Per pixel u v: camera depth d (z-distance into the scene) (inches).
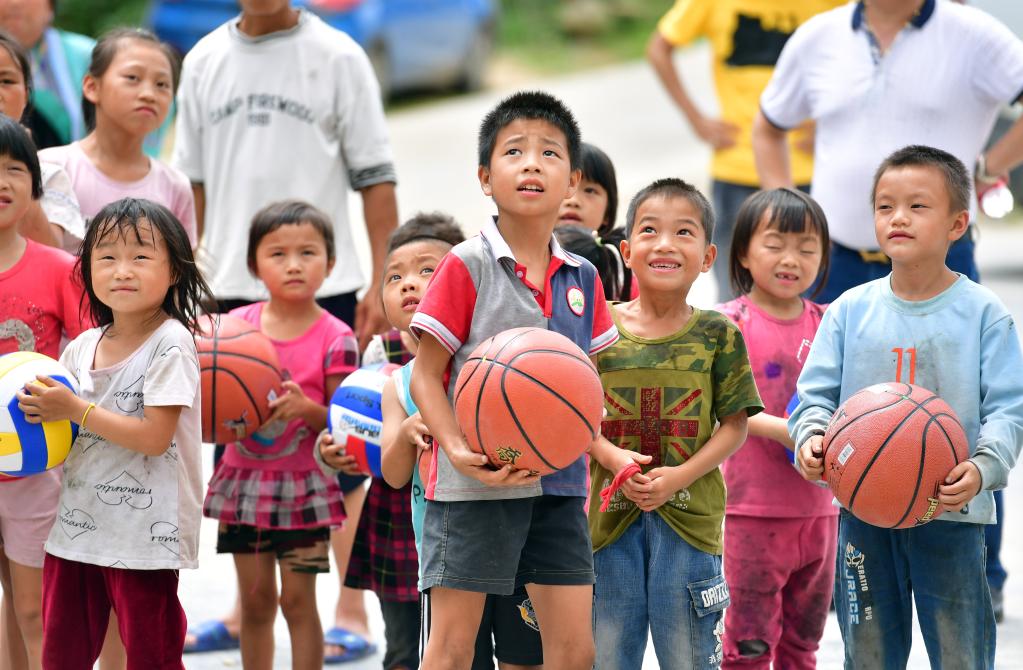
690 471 510.9
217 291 744.3
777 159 770.2
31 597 563.2
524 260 477.7
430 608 517.0
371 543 585.3
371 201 755.4
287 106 737.6
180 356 519.2
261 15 731.4
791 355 609.6
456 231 620.1
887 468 472.7
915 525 484.1
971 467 473.4
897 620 521.3
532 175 459.8
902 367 509.7
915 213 503.8
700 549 520.1
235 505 611.2
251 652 619.2
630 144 2362.2
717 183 963.3
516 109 471.8
